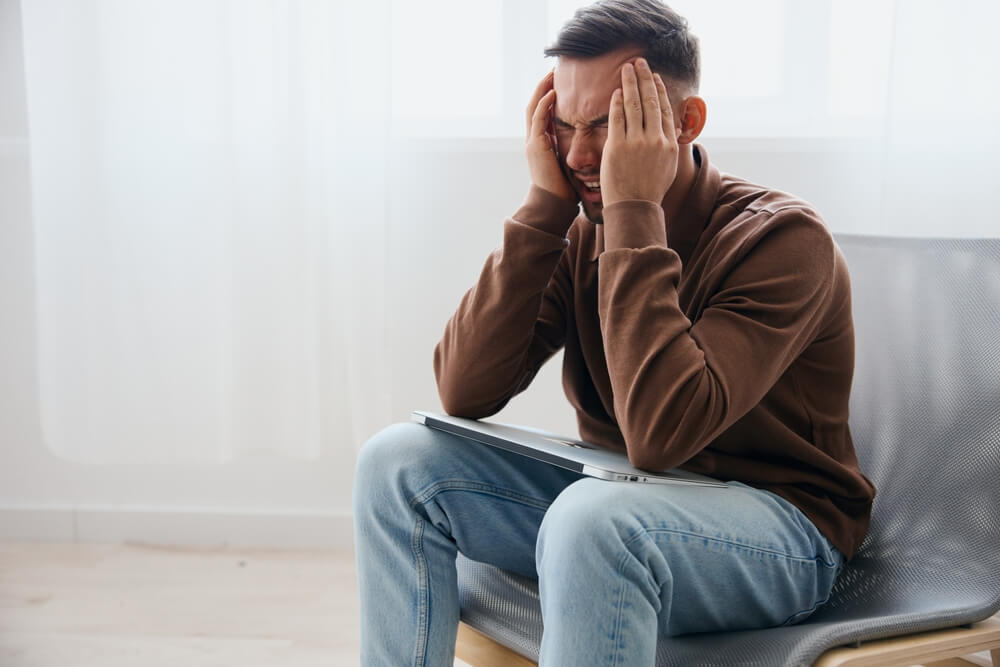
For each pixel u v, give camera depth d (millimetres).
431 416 1290
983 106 2123
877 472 1364
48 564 2357
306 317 2342
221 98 2297
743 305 1124
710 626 1104
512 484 1265
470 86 2342
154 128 2330
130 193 2354
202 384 2400
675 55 1228
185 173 2344
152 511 2498
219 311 2361
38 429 2498
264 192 2328
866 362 1423
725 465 1219
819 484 1211
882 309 1422
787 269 1139
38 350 2467
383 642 1208
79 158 2350
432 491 1209
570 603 959
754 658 1020
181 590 2205
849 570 1281
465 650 1281
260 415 2418
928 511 1286
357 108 2275
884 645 1082
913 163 2158
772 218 1174
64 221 2365
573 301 1425
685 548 1015
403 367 2404
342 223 2318
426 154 2355
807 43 2230
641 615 960
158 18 2303
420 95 2346
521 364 1355
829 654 1048
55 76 2330
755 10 2244
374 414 2363
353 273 2326
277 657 1872
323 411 2420
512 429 1301
